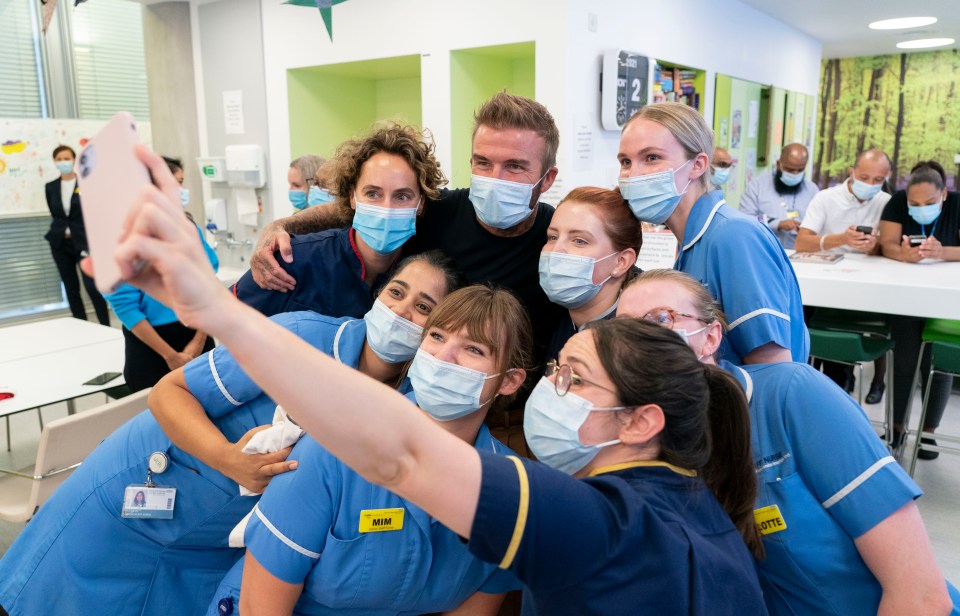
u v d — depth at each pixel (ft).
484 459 2.64
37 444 13.80
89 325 13.53
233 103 17.98
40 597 5.18
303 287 6.39
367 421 2.47
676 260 5.97
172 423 4.91
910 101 31.40
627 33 14.65
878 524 3.64
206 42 18.25
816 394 3.90
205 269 2.13
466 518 2.56
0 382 10.11
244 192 18.11
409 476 2.57
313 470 4.07
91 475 5.30
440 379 4.41
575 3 12.82
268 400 5.28
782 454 3.95
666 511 2.97
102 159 2.08
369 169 5.85
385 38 14.97
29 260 22.48
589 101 13.71
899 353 12.44
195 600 5.56
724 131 19.76
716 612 2.80
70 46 22.43
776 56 23.41
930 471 12.46
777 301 5.23
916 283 10.57
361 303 6.47
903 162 32.09
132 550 5.31
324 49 16.01
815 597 3.92
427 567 4.19
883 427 13.92
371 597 4.17
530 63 15.48
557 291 5.42
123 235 1.95
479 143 5.83
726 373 3.56
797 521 3.87
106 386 10.13
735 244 5.26
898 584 3.59
